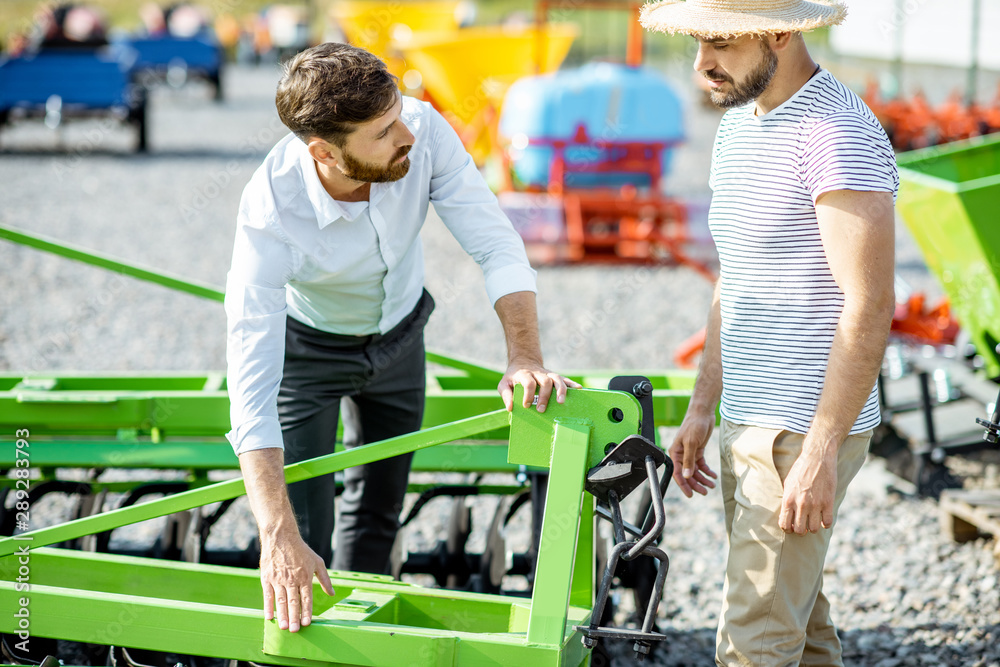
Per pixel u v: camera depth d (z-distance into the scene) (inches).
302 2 1364.4
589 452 79.7
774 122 81.3
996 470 189.2
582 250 364.8
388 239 93.1
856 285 75.9
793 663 85.4
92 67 563.8
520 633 83.1
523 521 165.5
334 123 77.8
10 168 546.6
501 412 82.0
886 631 131.2
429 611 92.4
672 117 359.6
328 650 78.5
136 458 129.1
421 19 546.0
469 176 94.3
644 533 77.9
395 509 113.7
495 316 301.6
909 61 580.1
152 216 439.2
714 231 88.7
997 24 518.0
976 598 139.3
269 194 85.7
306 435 103.9
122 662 106.6
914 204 178.2
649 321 297.6
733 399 87.1
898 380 199.5
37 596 84.6
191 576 96.9
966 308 180.5
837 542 159.3
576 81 358.0
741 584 85.3
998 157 211.5
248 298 84.8
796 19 76.4
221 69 895.1
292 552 78.2
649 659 124.3
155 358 253.3
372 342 103.0
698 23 78.3
